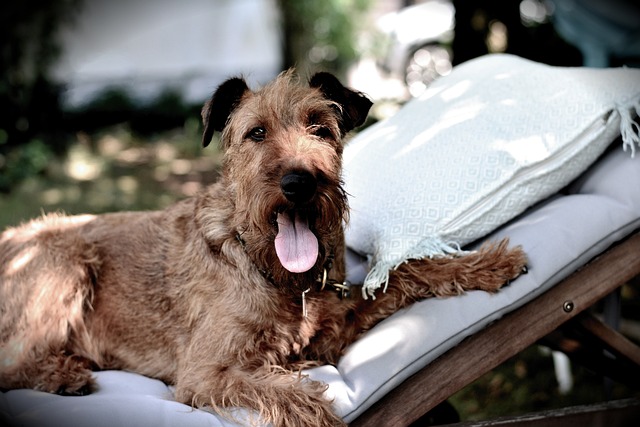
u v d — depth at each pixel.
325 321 1.10
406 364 1.03
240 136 1.12
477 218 1.12
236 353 1.08
